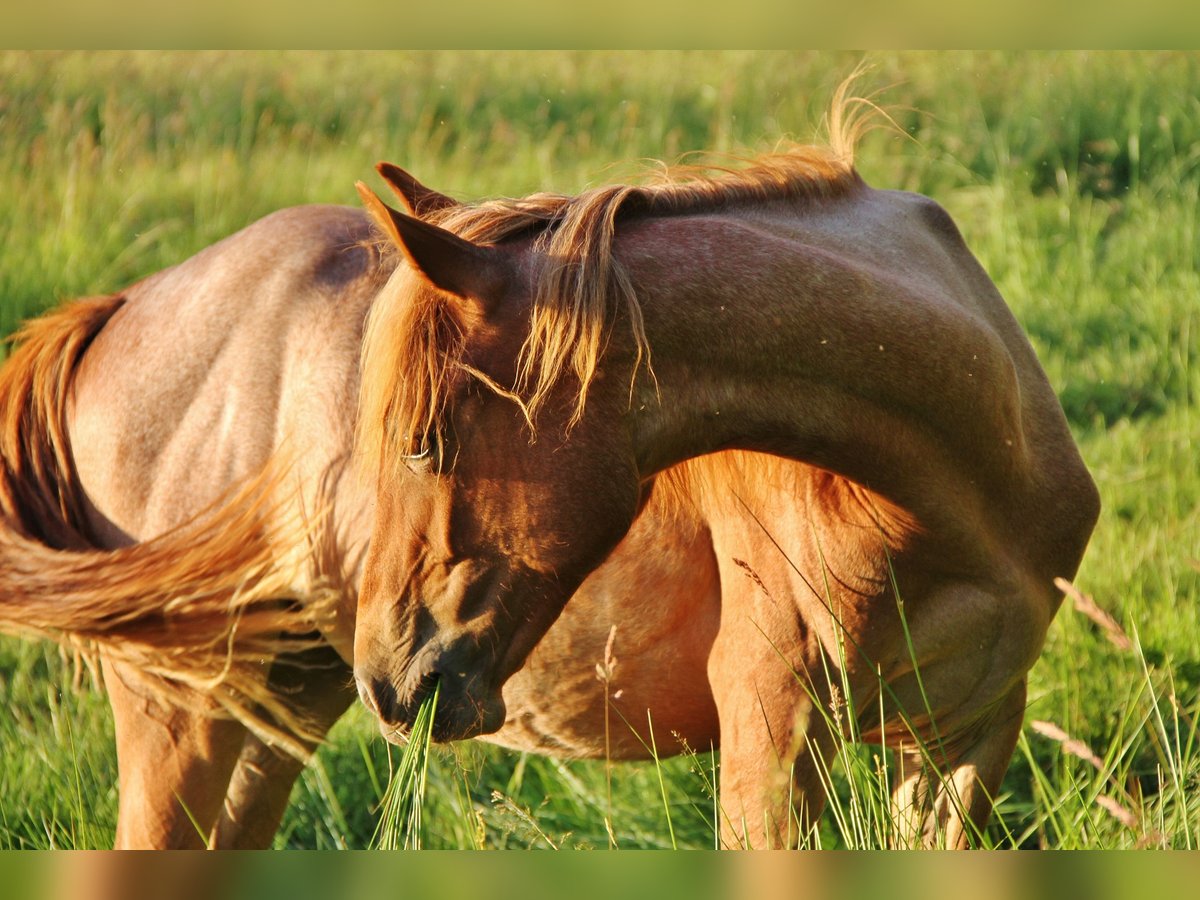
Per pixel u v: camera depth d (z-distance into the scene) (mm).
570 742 5246
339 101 14672
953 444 4207
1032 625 4578
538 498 3764
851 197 4648
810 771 4523
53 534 5570
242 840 5969
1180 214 11305
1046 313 10344
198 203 12367
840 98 4941
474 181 12523
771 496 4504
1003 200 11594
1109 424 9180
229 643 5121
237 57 15812
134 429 5438
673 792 6395
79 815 5656
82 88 14922
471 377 3730
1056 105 13156
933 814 4926
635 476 3850
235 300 5398
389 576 3930
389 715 3936
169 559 5059
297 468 5164
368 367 3855
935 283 4477
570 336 3680
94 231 12000
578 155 13188
